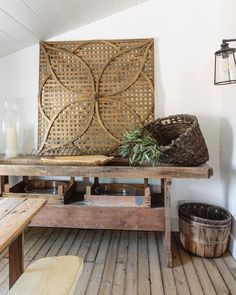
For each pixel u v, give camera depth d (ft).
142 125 8.97
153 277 6.48
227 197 8.39
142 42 8.92
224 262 7.20
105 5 8.20
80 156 8.58
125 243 8.28
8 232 3.70
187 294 5.86
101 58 9.07
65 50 9.13
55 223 7.61
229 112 8.13
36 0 6.72
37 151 9.27
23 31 8.20
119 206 7.45
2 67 9.53
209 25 8.80
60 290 3.77
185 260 7.29
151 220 7.34
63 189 7.74
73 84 9.18
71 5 7.54
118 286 6.13
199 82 8.93
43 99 9.29
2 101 9.61
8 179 9.22
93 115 9.14
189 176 6.75
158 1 8.90
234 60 6.98
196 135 7.06
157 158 6.93
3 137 9.71
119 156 8.88
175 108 9.04
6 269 6.81
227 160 8.36
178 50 8.93
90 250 7.82
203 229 7.27
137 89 9.00
